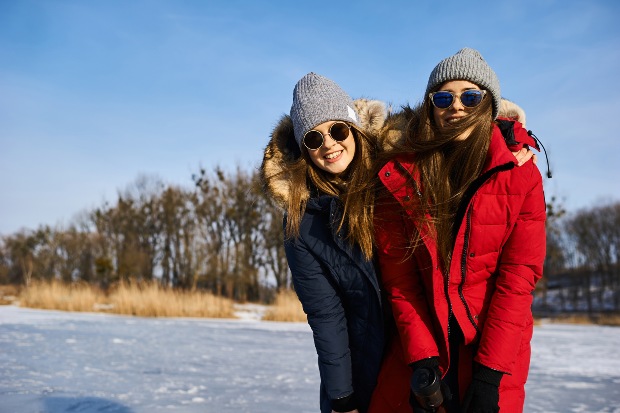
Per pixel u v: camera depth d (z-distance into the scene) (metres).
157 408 3.73
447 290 1.96
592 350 9.73
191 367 5.71
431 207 1.95
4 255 48.91
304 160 2.19
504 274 1.96
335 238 2.09
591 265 56.78
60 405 3.65
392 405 2.09
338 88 2.23
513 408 1.96
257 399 4.15
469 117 1.93
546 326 21.00
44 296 17.12
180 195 38.28
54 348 6.66
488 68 2.06
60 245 42.34
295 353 7.34
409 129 2.12
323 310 2.19
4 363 5.36
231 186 35.69
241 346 8.09
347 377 2.17
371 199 2.07
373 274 2.08
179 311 16.67
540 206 1.99
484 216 1.93
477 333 1.98
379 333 2.11
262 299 35.91
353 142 2.17
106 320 12.64
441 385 1.92
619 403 4.61
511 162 1.86
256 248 35.75
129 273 33.66
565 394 5.02
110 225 40.75
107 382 4.59
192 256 35.84
